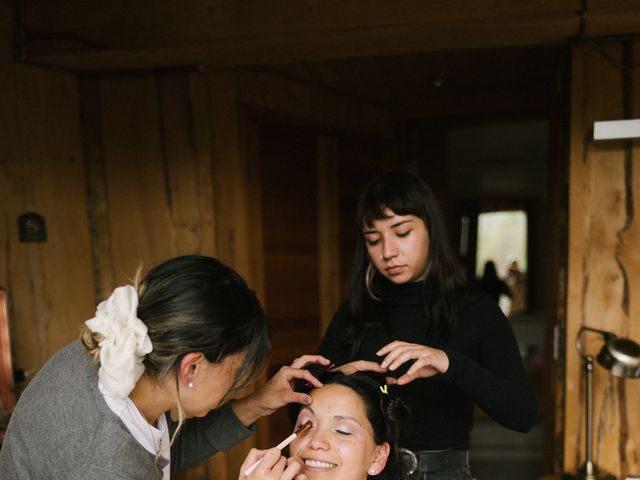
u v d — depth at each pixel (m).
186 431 1.21
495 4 1.69
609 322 1.83
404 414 1.19
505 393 1.14
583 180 1.83
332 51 1.93
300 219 2.66
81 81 2.13
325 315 2.79
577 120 1.83
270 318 2.49
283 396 1.17
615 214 1.81
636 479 1.69
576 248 1.84
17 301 1.99
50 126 2.04
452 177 5.32
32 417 0.85
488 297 1.32
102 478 0.80
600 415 1.85
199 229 2.12
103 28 1.89
